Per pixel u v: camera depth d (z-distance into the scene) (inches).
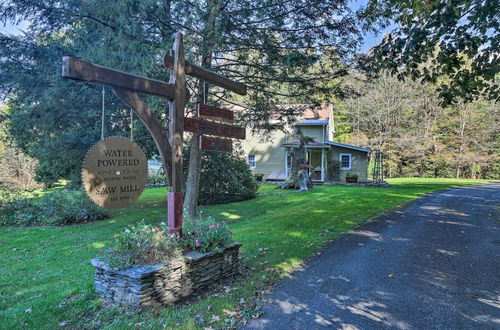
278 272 174.6
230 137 191.8
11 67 281.0
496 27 196.5
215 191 493.0
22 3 247.1
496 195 537.6
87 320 124.1
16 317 127.1
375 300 141.8
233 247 170.2
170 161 153.4
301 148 656.4
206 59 302.7
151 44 260.7
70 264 211.6
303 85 313.3
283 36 293.7
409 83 996.6
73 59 111.0
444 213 356.5
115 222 365.1
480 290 152.6
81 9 248.1
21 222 359.3
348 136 1137.4
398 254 207.8
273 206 444.5
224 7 268.2
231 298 142.0
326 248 220.5
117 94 129.7
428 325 120.9
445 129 1099.9
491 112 1010.7
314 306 135.7
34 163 589.0
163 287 134.1
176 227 154.4
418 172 1162.0
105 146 128.0
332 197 490.3
